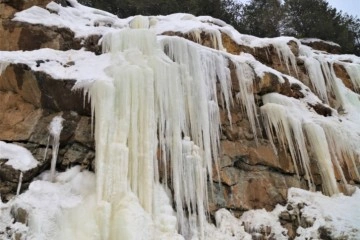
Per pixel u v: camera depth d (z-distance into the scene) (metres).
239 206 8.42
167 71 8.16
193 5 17.59
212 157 8.54
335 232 8.07
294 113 10.03
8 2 9.66
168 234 6.67
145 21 10.81
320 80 12.95
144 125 7.36
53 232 6.28
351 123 11.73
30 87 7.80
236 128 9.25
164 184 7.51
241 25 19.47
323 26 19.81
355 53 21.12
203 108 8.48
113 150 6.93
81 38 9.52
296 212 8.62
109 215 6.40
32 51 8.58
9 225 6.26
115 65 8.10
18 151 7.27
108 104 7.28
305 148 9.70
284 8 20.47
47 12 9.99
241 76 9.69
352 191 9.91
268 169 9.29
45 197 6.71
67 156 7.57
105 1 17.42
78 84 7.66
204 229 7.61
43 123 7.71
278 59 12.20
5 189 6.86
